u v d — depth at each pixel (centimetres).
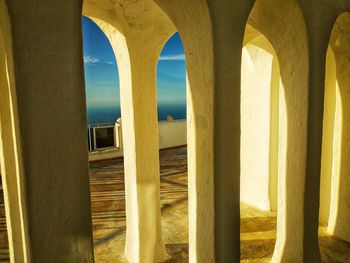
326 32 315
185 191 733
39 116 189
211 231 280
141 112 387
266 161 608
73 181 200
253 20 358
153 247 413
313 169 329
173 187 769
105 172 929
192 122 296
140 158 392
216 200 272
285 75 346
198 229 301
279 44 347
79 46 195
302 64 320
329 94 513
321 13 309
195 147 295
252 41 532
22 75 184
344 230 478
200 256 302
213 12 246
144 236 404
